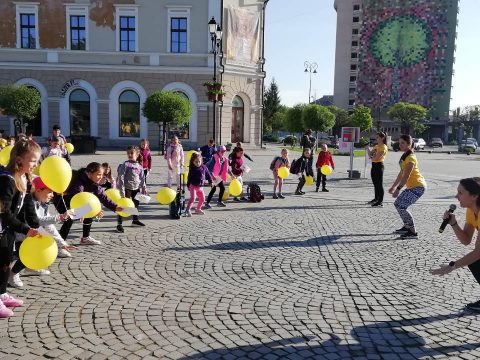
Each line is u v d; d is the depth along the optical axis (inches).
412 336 165.3
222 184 446.9
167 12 1202.0
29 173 189.5
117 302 191.2
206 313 181.6
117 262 248.4
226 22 1230.9
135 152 350.0
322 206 456.1
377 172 457.1
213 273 232.4
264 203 471.2
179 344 155.3
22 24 1194.6
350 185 647.8
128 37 1211.9
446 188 636.7
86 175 270.8
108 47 1208.2
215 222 364.8
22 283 209.8
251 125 1321.4
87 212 203.9
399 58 3651.6
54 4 1185.4
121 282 216.2
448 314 185.6
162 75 1212.5
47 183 205.9
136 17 1200.8
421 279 229.1
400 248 290.5
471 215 177.8
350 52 3858.3
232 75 1255.5
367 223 370.9
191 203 393.7
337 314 183.6
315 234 325.7
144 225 346.6
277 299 198.4
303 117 1585.9
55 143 437.1
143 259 255.1
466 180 173.0
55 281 215.9
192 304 190.7
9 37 1192.2
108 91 1207.6
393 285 219.5
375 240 311.3
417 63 3617.1
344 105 3914.9
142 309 184.2
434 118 3639.3
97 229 329.7
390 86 3705.7
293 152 1332.4
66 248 271.0
